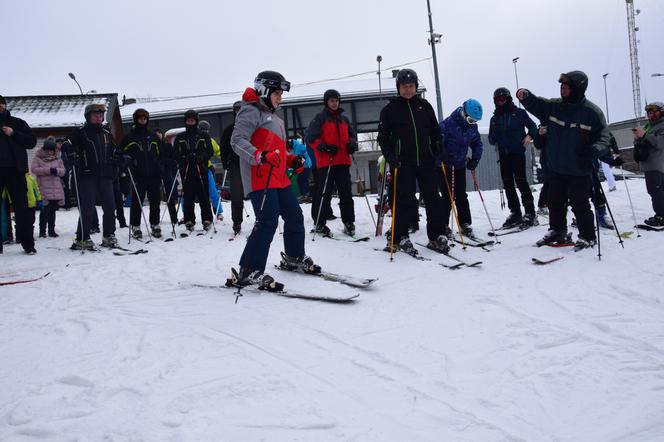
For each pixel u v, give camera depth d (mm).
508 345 2707
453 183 5457
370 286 3922
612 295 3477
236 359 2607
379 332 2967
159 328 3139
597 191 5855
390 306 3432
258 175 3855
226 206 12570
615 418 1989
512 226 6410
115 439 1900
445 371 2441
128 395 2256
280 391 2252
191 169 7230
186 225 7445
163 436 1915
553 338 2756
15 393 2324
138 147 6961
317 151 6109
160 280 4531
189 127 7270
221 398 2195
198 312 3451
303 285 3916
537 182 18469
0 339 3117
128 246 6539
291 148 10227
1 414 2135
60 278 4836
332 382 2342
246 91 3895
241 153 3768
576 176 4777
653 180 5738
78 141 6180
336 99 6086
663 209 5746
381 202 6242
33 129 14641
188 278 4539
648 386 2207
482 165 19359
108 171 6355
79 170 6203
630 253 4535
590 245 4809
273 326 3107
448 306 3383
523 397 2172
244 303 3613
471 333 2900
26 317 3586
